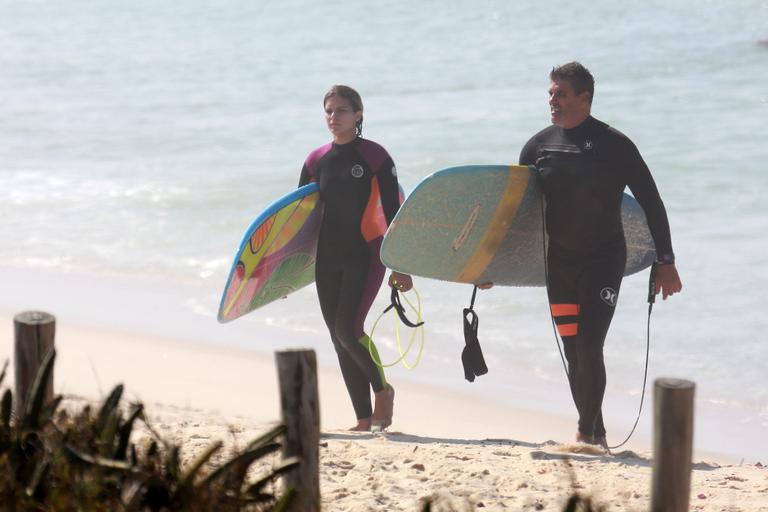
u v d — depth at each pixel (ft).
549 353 110.22
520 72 284.41
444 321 119.03
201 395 94.22
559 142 71.87
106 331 115.14
